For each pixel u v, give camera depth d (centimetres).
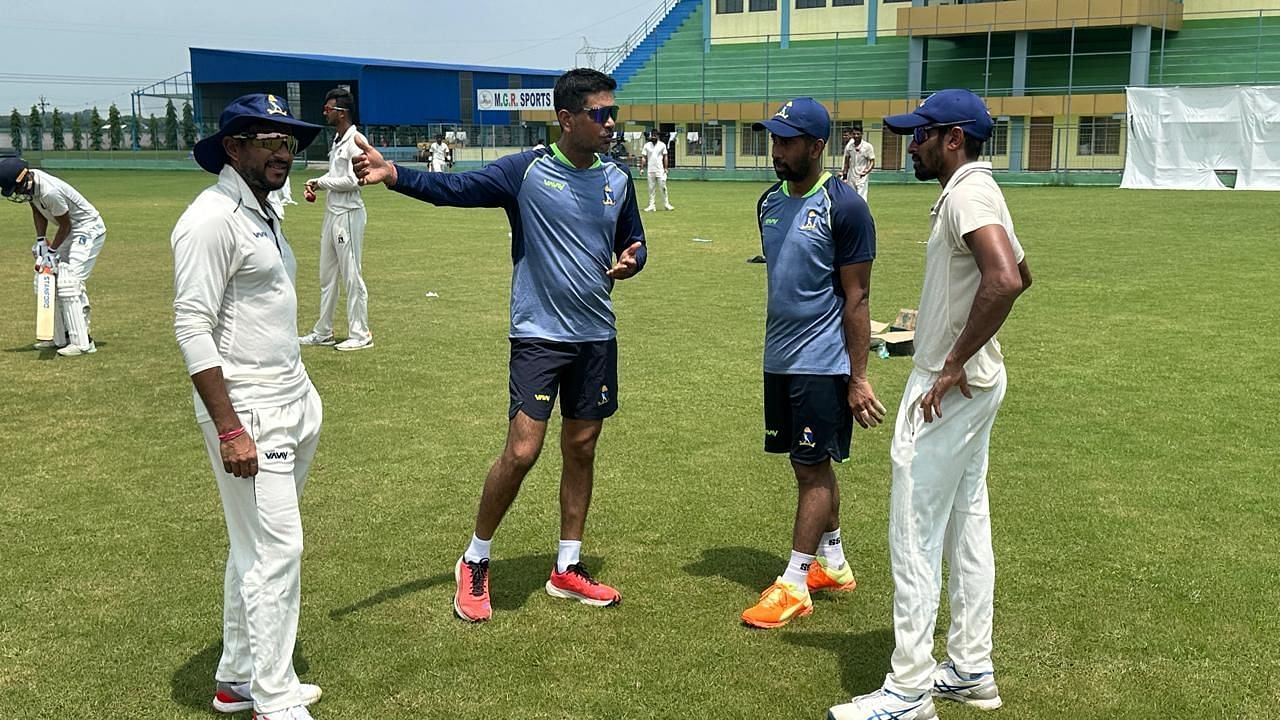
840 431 458
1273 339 1001
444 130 5709
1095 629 439
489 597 474
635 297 1287
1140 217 2334
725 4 4956
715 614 461
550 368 454
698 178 4544
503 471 447
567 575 474
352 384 859
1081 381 846
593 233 457
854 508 583
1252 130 3341
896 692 370
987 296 338
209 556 520
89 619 452
